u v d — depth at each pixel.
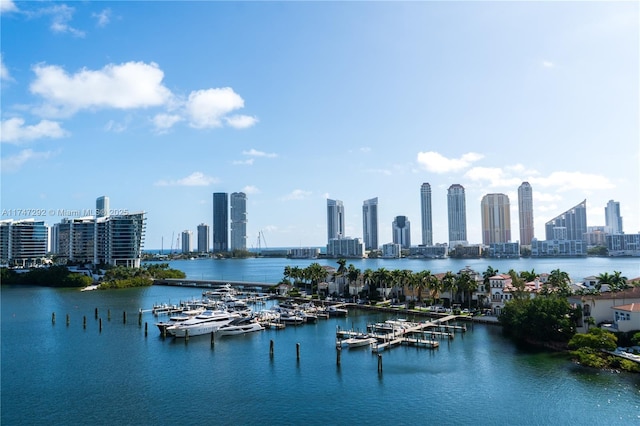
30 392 88.62
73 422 75.31
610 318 114.50
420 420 74.44
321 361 107.00
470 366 99.69
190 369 102.31
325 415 76.75
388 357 108.81
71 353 116.94
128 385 92.19
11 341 130.50
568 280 151.50
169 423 74.50
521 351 110.44
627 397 80.81
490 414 76.00
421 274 175.00
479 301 166.25
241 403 82.25
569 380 89.25
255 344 125.31
